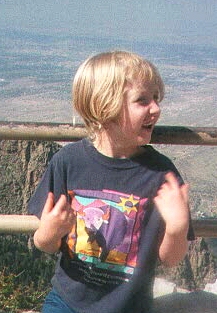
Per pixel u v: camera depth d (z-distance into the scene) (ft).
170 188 9.46
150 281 9.87
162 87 9.67
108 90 9.32
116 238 9.73
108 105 9.34
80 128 10.93
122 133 9.57
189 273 14.19
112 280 9.83
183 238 9.20
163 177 9.70
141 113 9.39
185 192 9.45
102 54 9.61
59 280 10.10
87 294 9.91
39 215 10.13
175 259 9.41
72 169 9.97
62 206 9.48
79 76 9.60
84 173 9.92
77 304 9.91
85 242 9.86
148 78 9.38
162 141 10.98
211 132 10.95
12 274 17.13
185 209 9.22
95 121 9.68
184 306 12.19
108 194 9.78
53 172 10.14
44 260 18.60
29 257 18.35
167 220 9.17
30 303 16.30
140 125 9.46
